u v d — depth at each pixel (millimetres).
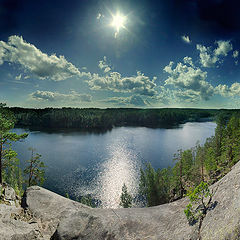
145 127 180750
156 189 44406
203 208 6246
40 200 11047
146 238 6711
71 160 79125
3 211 9609
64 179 62438
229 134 59594
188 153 56594
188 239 5441
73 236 7320
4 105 23953
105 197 53781
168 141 113688
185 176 49531
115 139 121812
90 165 74812
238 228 4023
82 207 10711
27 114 186500
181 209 7754
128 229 7367
